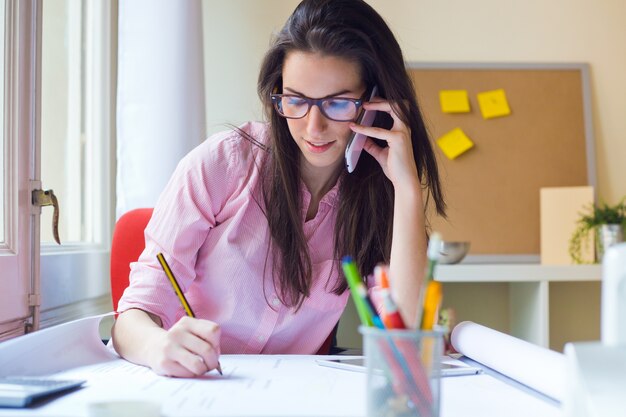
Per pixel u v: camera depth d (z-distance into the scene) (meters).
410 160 1.41
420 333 0.67
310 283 1.44
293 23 1.31
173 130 2.25
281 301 1.45
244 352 1.48
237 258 1.43
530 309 2.56
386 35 1.35
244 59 2.84
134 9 2.26
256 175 1.44
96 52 2.40
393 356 0.67
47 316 1.85
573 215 2.76
